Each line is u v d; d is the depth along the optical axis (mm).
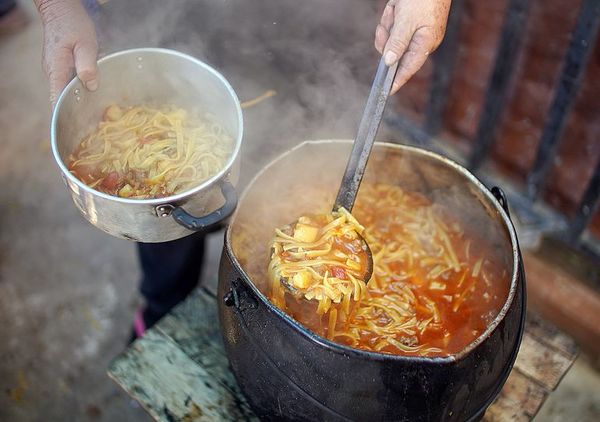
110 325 2607
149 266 2162
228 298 1253
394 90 1426
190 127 1526
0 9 3588
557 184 2451
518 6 2111
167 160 1426
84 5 1726
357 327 1406
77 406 2396
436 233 1651
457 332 1464
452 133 2760
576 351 1723
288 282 1303
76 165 1398
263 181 1451
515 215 2531
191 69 1471
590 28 1964
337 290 1288
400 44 1288
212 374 1653
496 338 1231
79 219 2908
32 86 3416
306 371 1202
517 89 2381
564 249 2445
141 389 1617
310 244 1357
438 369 1156
